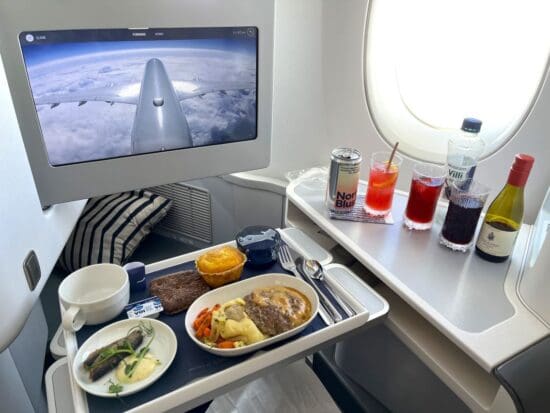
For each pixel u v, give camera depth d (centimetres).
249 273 82
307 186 111
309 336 67
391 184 93
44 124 78
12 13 68
